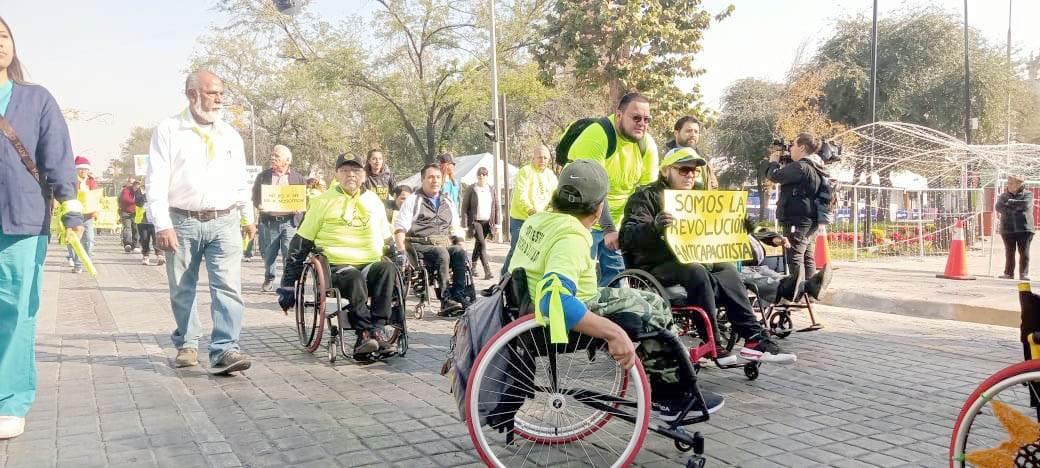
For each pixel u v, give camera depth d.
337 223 5.91
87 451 3.67
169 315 8.12
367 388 4.94
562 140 5.55
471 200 11.50
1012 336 6.91
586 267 3.22
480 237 11.52
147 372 5.37
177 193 5.19
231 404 4.54
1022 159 15.12
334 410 4.41
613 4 18.83
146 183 5.14
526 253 3.34
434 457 3.60
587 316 3.04
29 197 3.79
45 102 3.92
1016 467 2.74
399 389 4.91
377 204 6.12
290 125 48.25
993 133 30.19
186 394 4.75
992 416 3.08
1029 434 2.71
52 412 4.33
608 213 5.34
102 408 4.41
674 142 6.96
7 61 3.76
